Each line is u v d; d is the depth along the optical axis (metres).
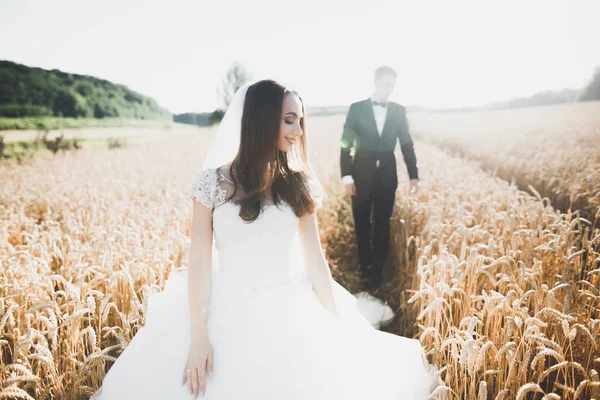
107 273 3.14
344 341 1.97
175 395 1.73
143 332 2.04
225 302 1.93
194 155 17.08
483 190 6.18
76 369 2.50
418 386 1.90
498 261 2.77
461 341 2.08
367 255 4.66
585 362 2.47
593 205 5.85
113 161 14.97
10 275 3.15
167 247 3.76
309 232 2.07
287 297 1.96
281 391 1.72
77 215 5.54
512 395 2.20
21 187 8.62
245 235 1.93
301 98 2.00
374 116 4.38
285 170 2.03
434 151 16.77
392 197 4.48
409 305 3.75
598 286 3.19
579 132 17.20
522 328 2.60
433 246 4.05
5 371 2.22
